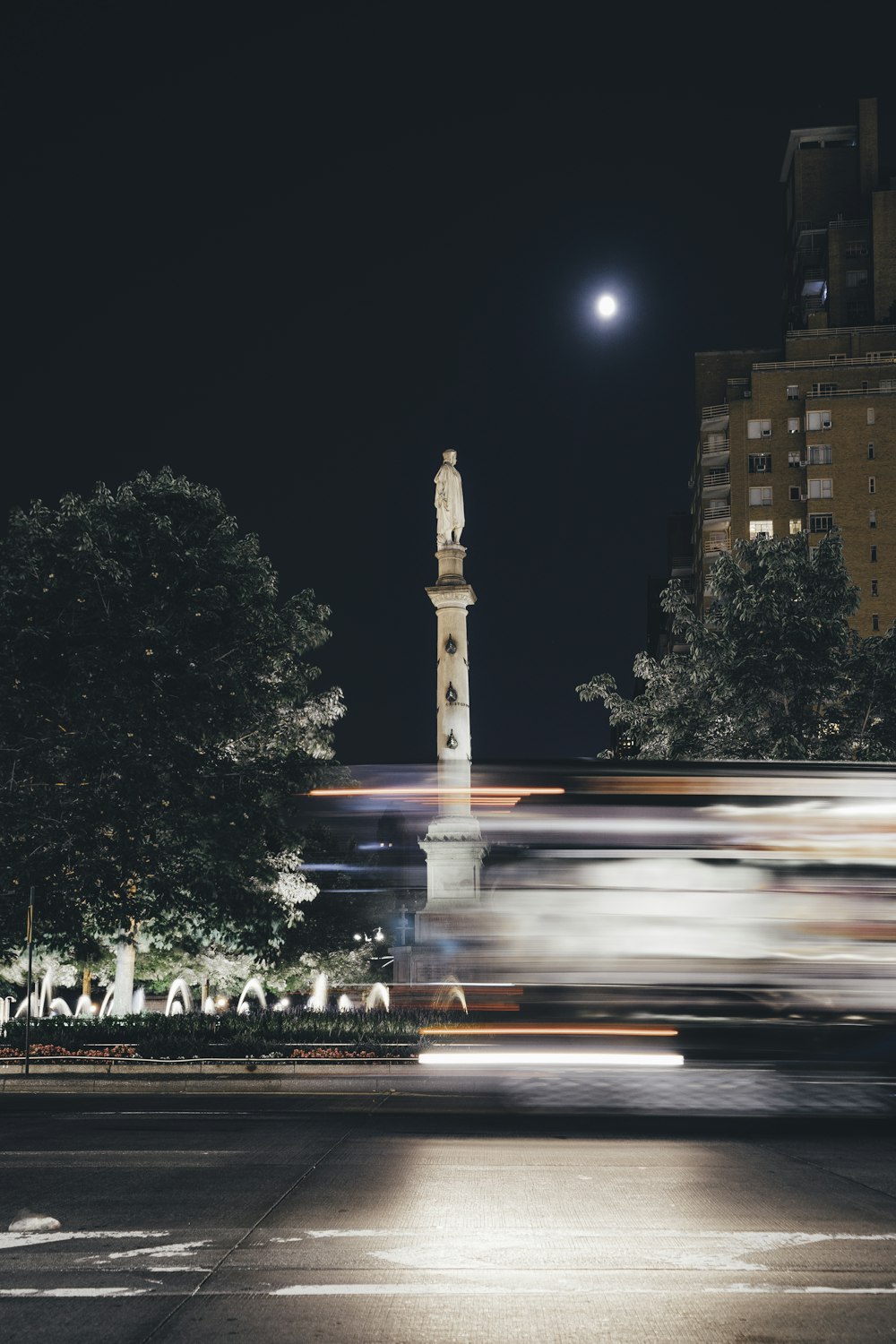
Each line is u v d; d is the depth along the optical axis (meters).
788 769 15.91
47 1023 27.36
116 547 30.89
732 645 40.44
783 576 40.34
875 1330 6.63
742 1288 7.53
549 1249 8.63
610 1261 8.27
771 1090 19.09
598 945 15.98
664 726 41.19
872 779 15.84
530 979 16.23
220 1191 10.95
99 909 28.56
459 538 38.81
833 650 40.28
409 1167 12.40
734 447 97.94
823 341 99.25
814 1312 6.98
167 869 29.38
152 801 28.78
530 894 16.16
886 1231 9.29
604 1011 15.96
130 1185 11.26
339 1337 6.44
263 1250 8.58
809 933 15.59
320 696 35.62
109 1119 16.92
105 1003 38.53
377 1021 25.62
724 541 101.12
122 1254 8.46
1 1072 22.23
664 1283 7.66
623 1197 10.70
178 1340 6.39
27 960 31.17
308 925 38.16
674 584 44.03
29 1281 7.68
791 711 40.16
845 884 15.65
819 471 94.44
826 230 112.25
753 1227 9.44
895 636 40.34
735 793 15.88
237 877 29.72
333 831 37.69
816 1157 13.19
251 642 31.73
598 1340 6.39
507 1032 16.53
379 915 38.22
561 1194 10.82
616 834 16.06
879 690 39.81
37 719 28.58
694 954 15.74
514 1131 15.48
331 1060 22.11
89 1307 7.05
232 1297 7.29
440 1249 8.62
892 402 94.12
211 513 32.50
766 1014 15.53
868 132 111.94
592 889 16.05
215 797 29.98
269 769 31.44
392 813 19.70
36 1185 11.26
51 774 28.44
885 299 105.25
